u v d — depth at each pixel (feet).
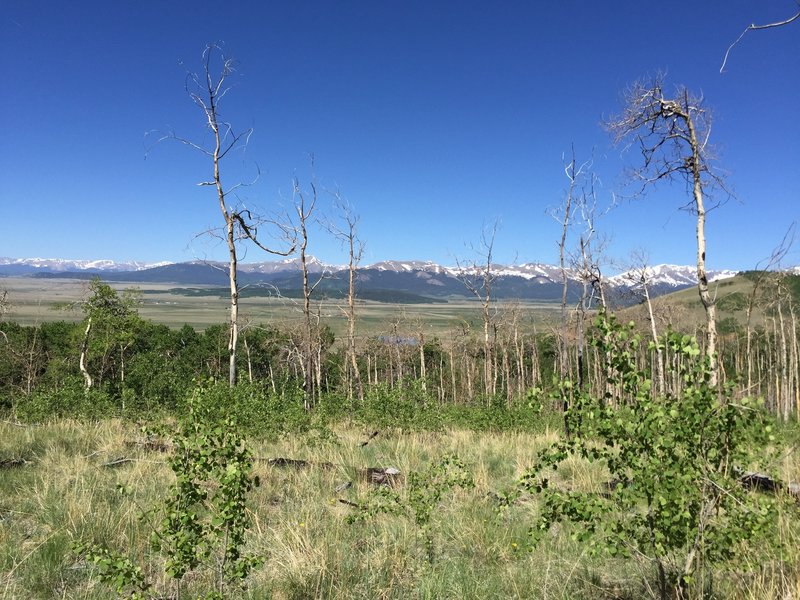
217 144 47.44
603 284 42.83
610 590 13.88
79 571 15.16
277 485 24.59
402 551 16.70
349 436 41.47
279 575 14.76
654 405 10.72
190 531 11.89
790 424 26.94
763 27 12.60
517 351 155.02
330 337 142.00
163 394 55.01
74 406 47.65
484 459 31.73
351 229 77.51
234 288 48.26
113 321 95.86
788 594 11.39
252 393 42.37
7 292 107.55
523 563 15.94
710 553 11.35
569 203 42.50
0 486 21.88
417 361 189.16
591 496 11.65
